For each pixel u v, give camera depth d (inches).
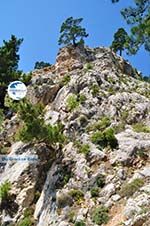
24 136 1681.8
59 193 1455.5
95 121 1797.5
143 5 1136.8
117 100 1930.4
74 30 2630.4
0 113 2199.8
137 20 1135.0
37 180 1640.0
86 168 1517.0
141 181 1368.1
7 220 1541.6
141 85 2226.9
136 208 1235.2
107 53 2551.7
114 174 1454.2
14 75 2509.8
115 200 1342.3
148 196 1272.1
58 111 1926.7
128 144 1573.6
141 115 1866.4
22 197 1599.4
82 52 2544.3
